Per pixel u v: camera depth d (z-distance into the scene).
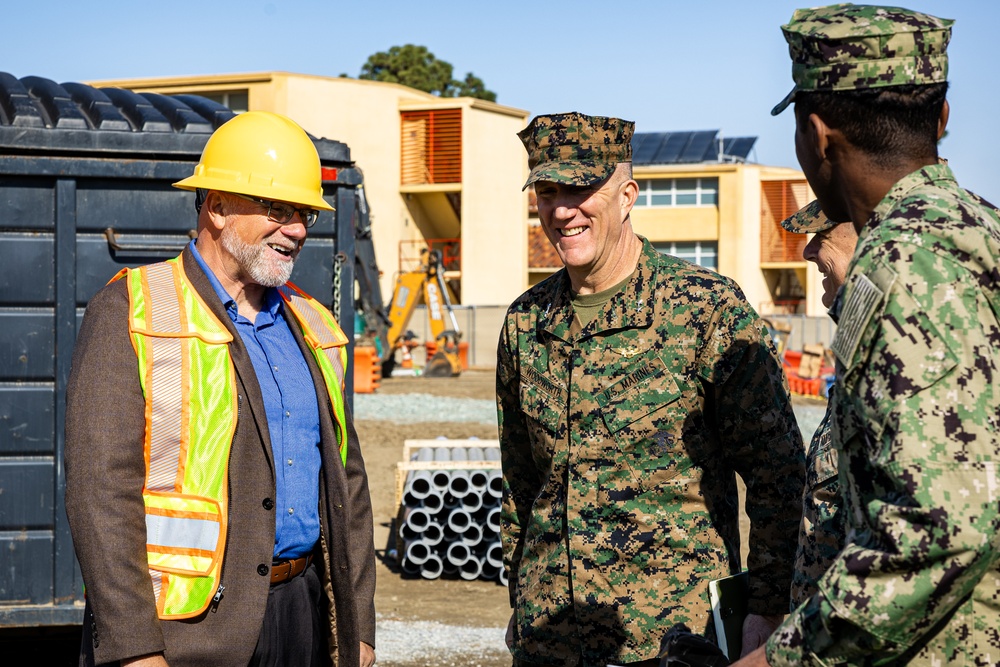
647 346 3.19
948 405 1.73
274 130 3.13
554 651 3.23
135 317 2.87
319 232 5.65
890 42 1.92
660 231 40.34
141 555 2.74
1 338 5.02
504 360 3.48
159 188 5.19
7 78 5.72
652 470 3.17
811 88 2.00
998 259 1.80
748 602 3.06
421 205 35.31
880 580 1.75
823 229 2.72
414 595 7.60
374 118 32.91
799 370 25.02
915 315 1.77
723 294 3.16
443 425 16.38
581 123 3.18
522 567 3.40
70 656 5.79
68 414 2.79
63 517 5.09
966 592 1.76
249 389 2.94
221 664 2.79
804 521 2.65
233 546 2.86
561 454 3.26
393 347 27.69
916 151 1.95
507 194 34.84
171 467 2.83
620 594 3.14
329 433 3.13
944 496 1.70
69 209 5.06
